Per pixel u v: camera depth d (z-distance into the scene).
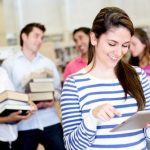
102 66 1.49
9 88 2.53
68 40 6.28
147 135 1.49
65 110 1.44
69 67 3.61
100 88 1.45
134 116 1.19
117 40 1.37
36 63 3.13
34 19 6.27
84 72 1.51
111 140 1.39
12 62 3.06
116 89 1.46
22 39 3.12
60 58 5.41
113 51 1.39
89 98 1.43
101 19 1.40
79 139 1.32
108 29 1.37
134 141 1.42
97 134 1.39
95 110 1.27
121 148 1.39
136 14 6.18
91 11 6.35
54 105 3.01
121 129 1.29
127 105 1.45
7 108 2.25
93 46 1.51
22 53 3.10
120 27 1.36
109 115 1.22
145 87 1.56
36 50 3.11
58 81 3.28
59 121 3.04
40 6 6.27
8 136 2.41
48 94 2.83
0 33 5.12
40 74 3.02
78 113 1.43
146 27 6.08
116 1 6.24
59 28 6.34
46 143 2.97
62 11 6.33
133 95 1.46
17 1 6.16
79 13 6.37
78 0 6.34
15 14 6.14
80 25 6.38
